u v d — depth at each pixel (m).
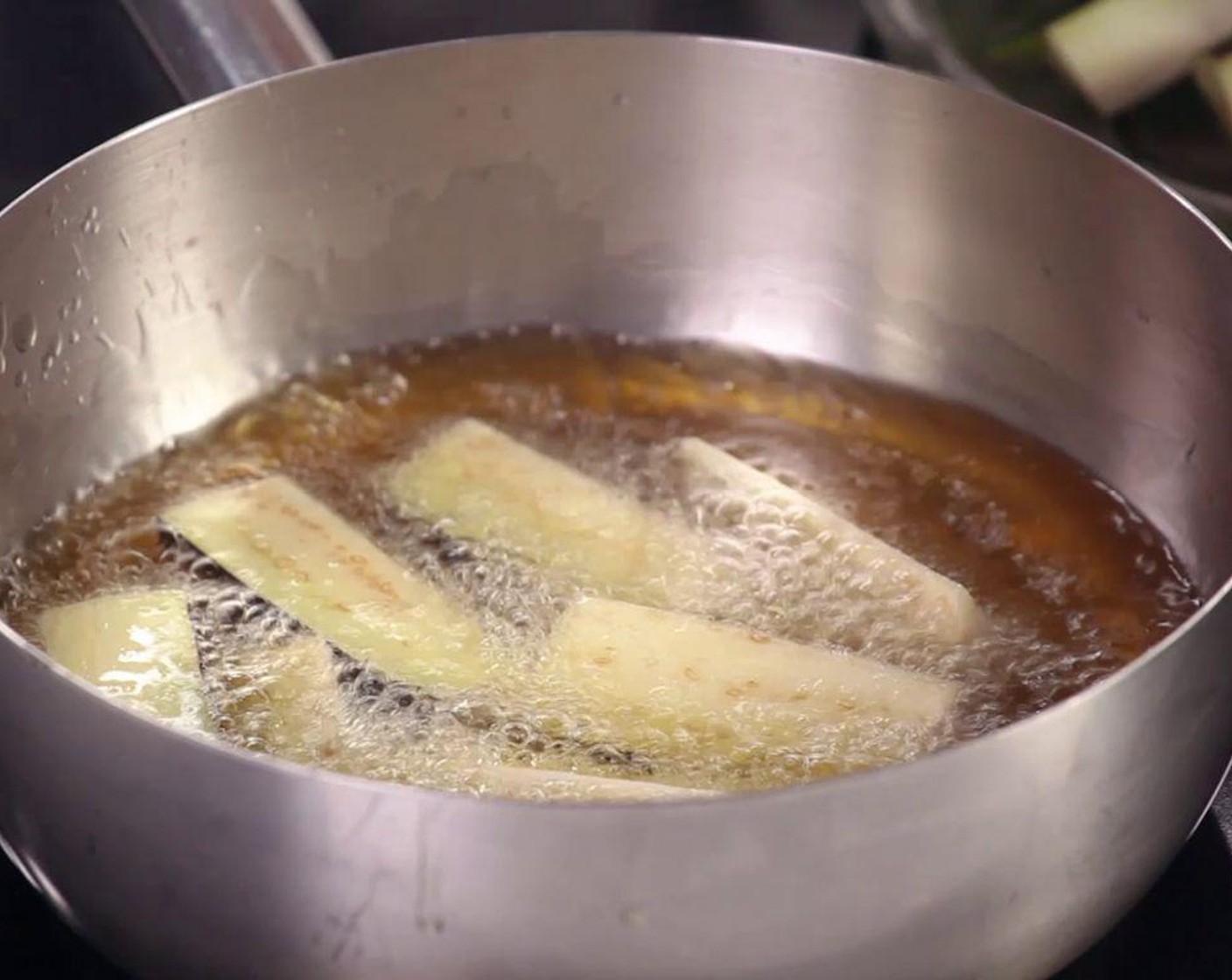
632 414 0.55
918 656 0.49
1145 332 0.51
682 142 0.55
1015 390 0.54
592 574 0.50
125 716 0.38
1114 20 0.60
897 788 0.38
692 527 0.51
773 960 0.39
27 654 0.39
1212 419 0.50
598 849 0.37
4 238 0.49
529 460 0.52
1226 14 0.59
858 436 0.54
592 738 0.46
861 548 0.51
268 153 0.52
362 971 0.39
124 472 0.53
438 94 0.53
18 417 0.50
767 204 0.55
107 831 0.40
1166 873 0.46
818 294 0.56
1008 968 0.41
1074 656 0.49
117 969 0.45
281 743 0.46
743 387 0.55
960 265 0.54
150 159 0.51
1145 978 0.45
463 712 0.47
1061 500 0.53
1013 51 0.61
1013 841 0.39
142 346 0.53
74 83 0.63
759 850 0.38
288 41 0.53
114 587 0.50
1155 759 0.41
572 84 0.54
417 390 0.55
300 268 0.54
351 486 0.52
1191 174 0.59
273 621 0.49
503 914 0.38
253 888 0.39
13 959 0.45
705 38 0.53
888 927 0.39
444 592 0.50
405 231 0.55
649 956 0.39
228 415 0.54
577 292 0.56
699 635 0.48
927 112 0.53
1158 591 0.51
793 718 0.47
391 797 0.37
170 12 0.54
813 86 0.53
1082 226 0.52
